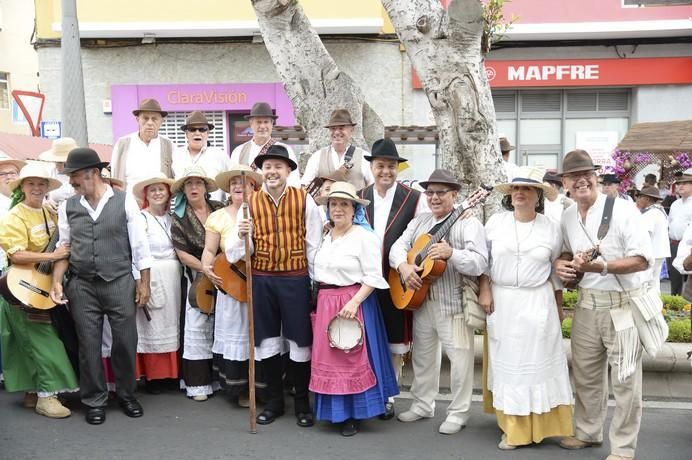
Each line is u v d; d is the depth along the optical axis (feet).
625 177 34.37
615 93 43.93
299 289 16.34
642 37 42.42
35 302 16.17
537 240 14.80
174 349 18.38
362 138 26.02
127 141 21.62
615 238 14.08
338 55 42.98
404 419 16.88
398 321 16.87
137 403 17.20
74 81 27.12
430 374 16.81
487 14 22.85
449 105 22.35
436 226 16.03
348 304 15.53
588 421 15.11
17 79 74.74
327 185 19.12
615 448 14.35
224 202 20.16
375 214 17.19
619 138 43.98
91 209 16.35
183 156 21.79
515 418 14.94
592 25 41.39
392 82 42.93
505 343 14.90
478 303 15.80
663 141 33.71
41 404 17.06
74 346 17.24
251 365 15.89
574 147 44.32
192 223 18.08
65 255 16.40
